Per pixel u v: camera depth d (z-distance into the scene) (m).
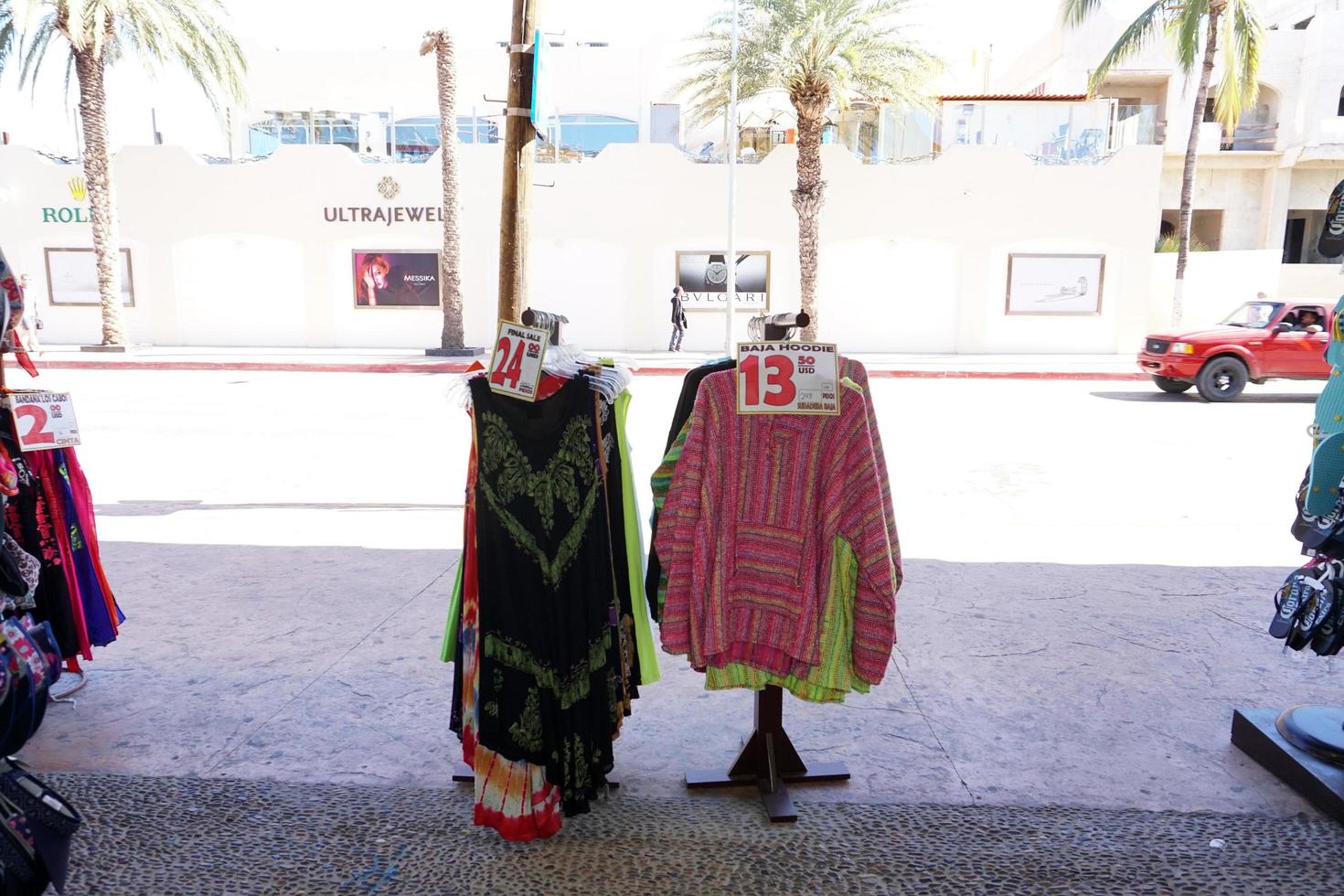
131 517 6.85
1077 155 22.44
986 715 3.69
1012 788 3.15
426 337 23.75
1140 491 7.94
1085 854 2.77
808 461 2.84
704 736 3.56
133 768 3.25
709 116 21.92
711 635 2.85
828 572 2.82
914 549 6.11
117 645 4.36
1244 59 20.92
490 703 2.76
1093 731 3.55
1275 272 23.27
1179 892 2.59
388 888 2.61
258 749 3.40
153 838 2.83
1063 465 9.09
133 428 11.16
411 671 4.09
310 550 5.99
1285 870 2.69
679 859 2.75
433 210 23.14
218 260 23.59
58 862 2.02
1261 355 14.12
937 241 22.59
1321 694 3.87
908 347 23.11
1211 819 2.96
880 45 19.56
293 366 18.84
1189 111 27.69
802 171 20.66
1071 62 27.98
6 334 1.99
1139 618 4.75
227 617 4.75
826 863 2.73
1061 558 5.88
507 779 2.79
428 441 10.35
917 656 4.27
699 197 22.72
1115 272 22.52
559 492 2.74
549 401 2.75
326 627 4.61
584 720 2.83
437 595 5.12
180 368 18.83
